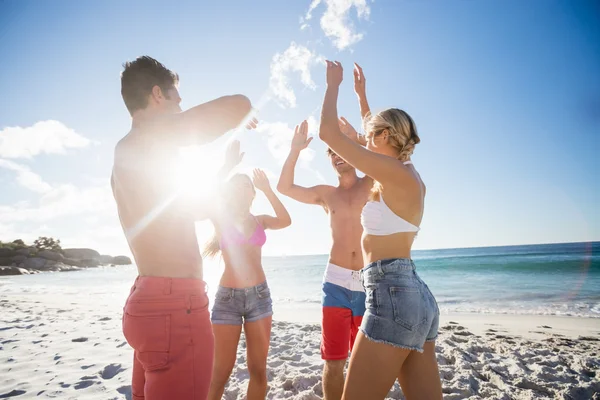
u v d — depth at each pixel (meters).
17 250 64.69
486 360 4.38
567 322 7.82
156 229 1.45
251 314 2.70
